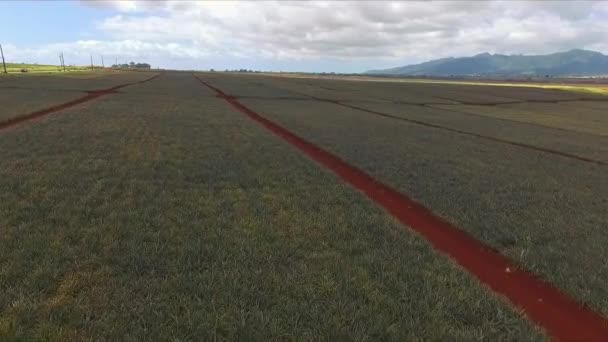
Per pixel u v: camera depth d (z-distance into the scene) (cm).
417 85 12900
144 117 2981
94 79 9269
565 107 7275
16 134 1938
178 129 2441
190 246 791
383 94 8550
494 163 1948
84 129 2225
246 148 1927
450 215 1101
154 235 833
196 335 524
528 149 2539
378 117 4188
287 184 1321
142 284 640
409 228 985
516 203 1247
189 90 7150
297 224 957
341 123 3434
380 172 1606
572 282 743
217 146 1941
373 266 762
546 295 720
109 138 1977
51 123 2391
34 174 1245
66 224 877
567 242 947
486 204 1219
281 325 559
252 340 524
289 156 1797
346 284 680
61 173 1275
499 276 788
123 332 523
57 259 705
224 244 818
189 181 1288
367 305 623
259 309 597
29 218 893
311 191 1262
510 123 4262
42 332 509
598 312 659
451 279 725
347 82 13575
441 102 7169
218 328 545
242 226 927
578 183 1605
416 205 1228
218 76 15512
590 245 931
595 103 8494
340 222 988
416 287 692
